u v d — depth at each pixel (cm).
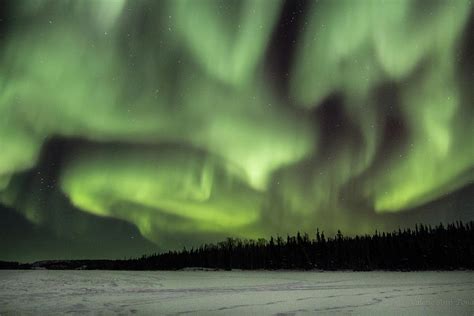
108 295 1844
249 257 10169
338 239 10188
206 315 1295
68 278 2997
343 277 4772
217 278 4400
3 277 2950
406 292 2189
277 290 2356
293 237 10662
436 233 9300
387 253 8944
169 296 1872
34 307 1373
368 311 1406
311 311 1412
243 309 1452
